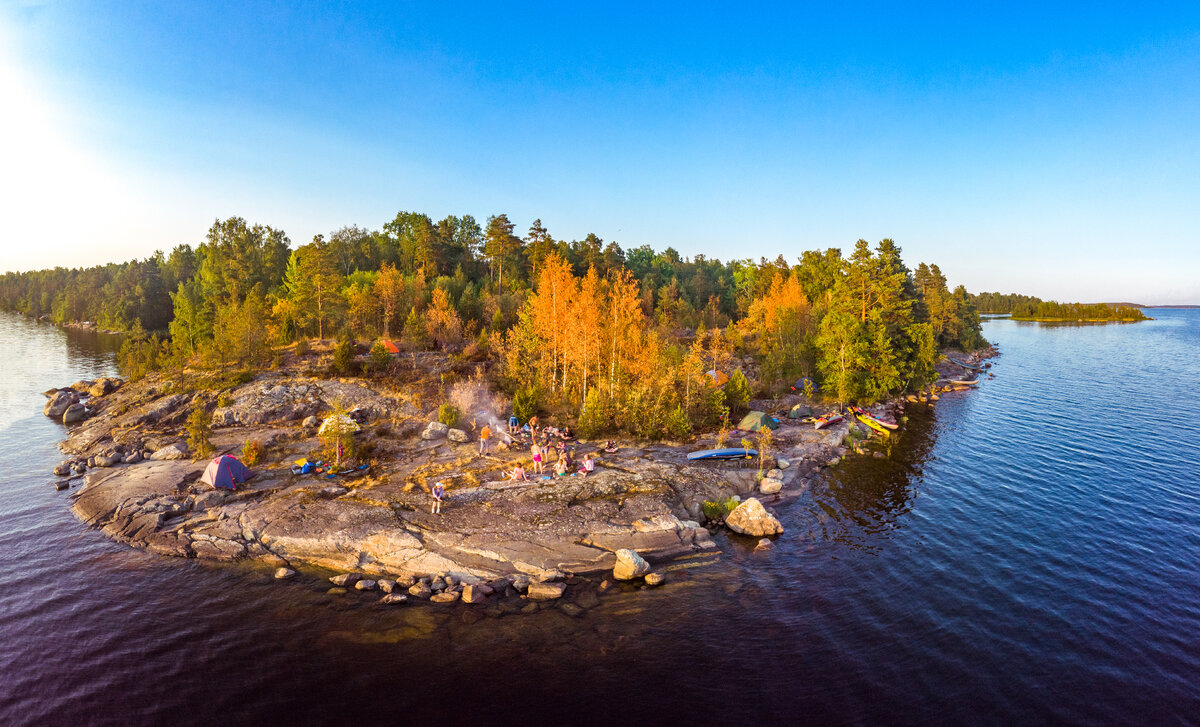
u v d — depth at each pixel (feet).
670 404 147.74
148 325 443.32
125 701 53.11
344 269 346.95
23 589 72.28
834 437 143.64
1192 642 62.18
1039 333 599.98
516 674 57.52
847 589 74.43
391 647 61.72
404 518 87.97
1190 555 82.58
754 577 77.82
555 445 125.49
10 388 212.43
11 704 52.34
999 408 192.95
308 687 55.31
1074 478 117.60
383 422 142.41
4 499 100.73
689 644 62.64
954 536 90.33
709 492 104.47
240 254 335.88
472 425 140.67
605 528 86.94
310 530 84.23
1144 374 273.13
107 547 83.30
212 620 66.44
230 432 133.49
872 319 196.95
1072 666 58.49
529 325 183.83
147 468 111.45
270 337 204.23
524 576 75.97
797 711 52.29
